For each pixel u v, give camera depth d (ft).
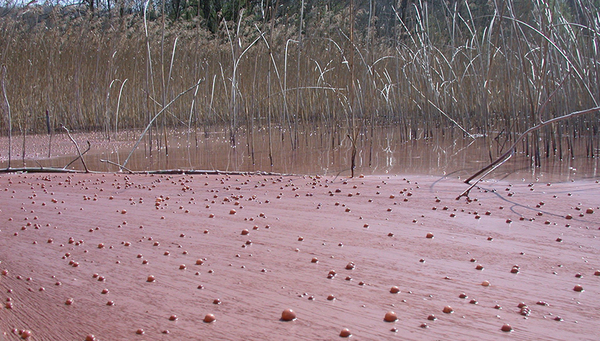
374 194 14.88
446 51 32.81
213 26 61.72
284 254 9.62
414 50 31.91
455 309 7.02
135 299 7.69
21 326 6.95
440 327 6.50
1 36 35.58
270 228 11.52
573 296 7.34
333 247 9.98
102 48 39.06
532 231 10.61
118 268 9.09
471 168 19.17
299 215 12.66
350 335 6.34
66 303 7.61
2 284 8.48
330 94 32.48
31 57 37.27
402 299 7.40
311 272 8.61
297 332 6.48
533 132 18.80
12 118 36.55
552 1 22.35
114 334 6.61
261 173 19.63
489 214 12.14
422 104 32.07
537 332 6.30
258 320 6.85
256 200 14.65
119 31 38.86
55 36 38.78
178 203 14.52
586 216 11.59
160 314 7.15
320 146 28.19
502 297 7.38
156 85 38.65
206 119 34.65
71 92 39.06
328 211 13.00
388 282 8.08
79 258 9.71
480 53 25.13
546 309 6.94
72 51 39.34
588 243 9.70
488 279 8.09
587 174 16.80
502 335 6.25
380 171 19.44
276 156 24.94
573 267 8.49
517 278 8.10
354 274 8.46
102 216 13.10
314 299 7.48
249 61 35.47
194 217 12.76
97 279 8.55
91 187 17.46
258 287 8.00
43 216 13.25
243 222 12.13
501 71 28.50
